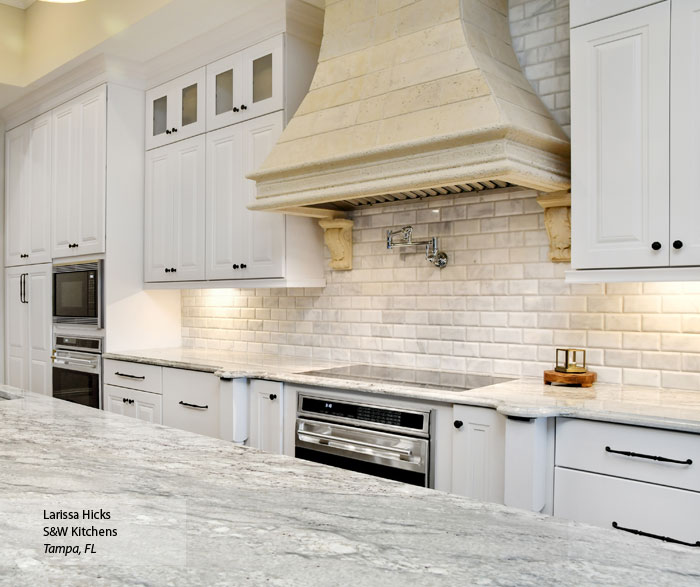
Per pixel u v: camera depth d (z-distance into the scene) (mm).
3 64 4859
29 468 1326
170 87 4246
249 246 3652
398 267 3377
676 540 1906
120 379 4129
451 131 2383
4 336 5543
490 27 2803
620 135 2244
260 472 1312
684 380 2480
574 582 789
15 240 5344
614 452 2018
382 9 2902
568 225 2707
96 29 4055
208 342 4543
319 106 3008
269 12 3455
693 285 2467
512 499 2146
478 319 3064
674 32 2125
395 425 2549
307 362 3605
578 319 2756
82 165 4531
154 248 4383
